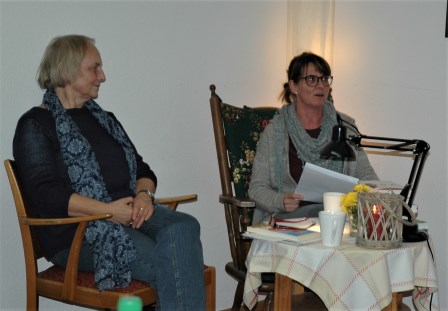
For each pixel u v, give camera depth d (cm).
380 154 339
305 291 320
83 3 265
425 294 204
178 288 208
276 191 275
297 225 212
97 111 242
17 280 259
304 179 231
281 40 329
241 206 249
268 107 303
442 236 344
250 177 282
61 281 214
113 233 215
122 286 210
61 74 228
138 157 253
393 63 338
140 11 281
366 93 337
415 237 199
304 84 273
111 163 234
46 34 257
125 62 279
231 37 311
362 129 338
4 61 249
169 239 212
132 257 213
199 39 301
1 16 246
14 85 252
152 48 286
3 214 254
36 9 254
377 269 183
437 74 339
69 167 222
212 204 313
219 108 282
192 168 304
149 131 288
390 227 188
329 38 315
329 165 275
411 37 337
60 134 223
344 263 184
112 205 216
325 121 282
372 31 336
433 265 197
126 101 280
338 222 189
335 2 330
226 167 277
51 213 216
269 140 279
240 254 260
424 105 339
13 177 215
